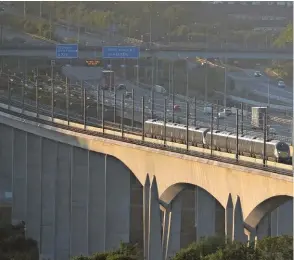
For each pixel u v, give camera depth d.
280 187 191.38
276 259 180.88
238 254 183.38
